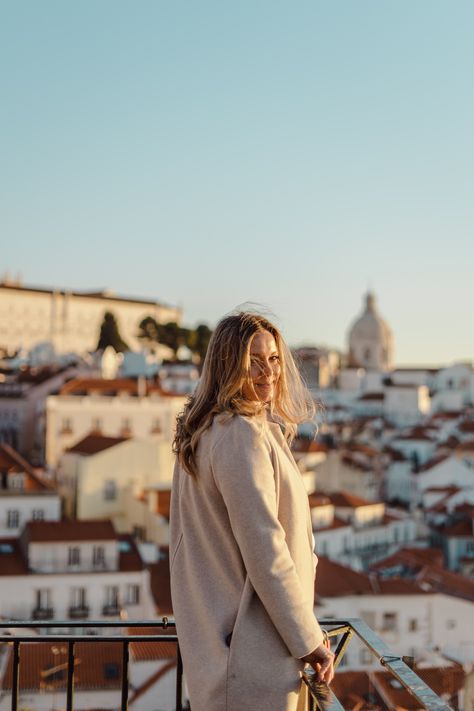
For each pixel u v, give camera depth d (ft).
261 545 17.78
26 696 118.52
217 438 18.92
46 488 248.32
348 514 336.29
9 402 417.90
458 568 348.79
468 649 144.36
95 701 123.85
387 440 563.89
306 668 18.72
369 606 199.72
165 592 200.54
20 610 188.55
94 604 193.06
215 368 20.29
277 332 21.26
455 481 433.48
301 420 21.66
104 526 204.64
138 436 366.02
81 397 359.87
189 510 19.80
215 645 18.44
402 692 116.16
